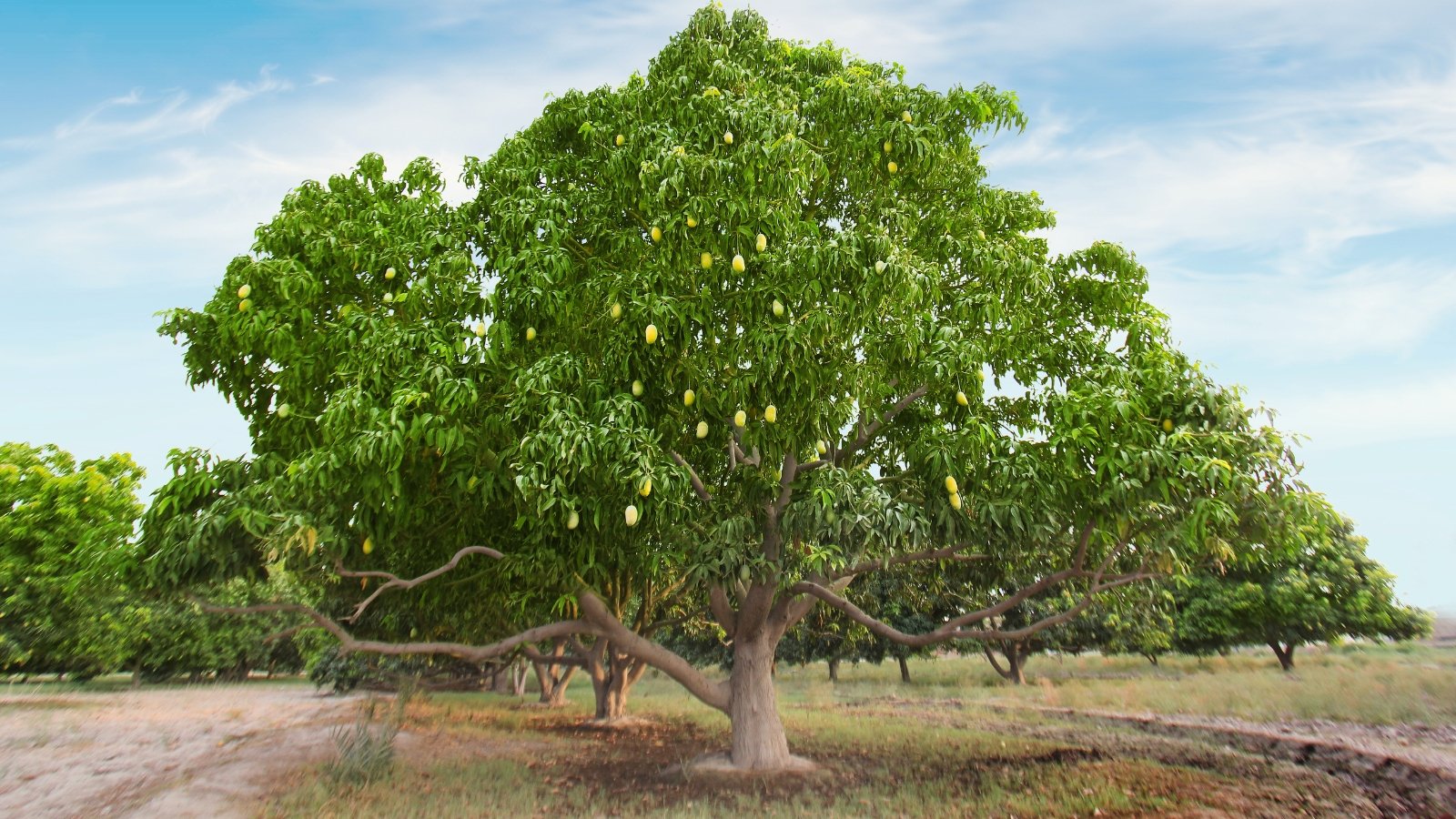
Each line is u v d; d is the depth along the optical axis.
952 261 9.70
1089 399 7.54
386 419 7.00
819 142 9.70
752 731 10.83
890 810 8.46
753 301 7.93
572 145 10.38
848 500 7.54
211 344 8.70
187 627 32.91
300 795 9.03
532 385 7.54
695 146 8.44
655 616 17.16
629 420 7.56
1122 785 9.46
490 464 8.10
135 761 11.72
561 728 16.89
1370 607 25.22
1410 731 13.79
